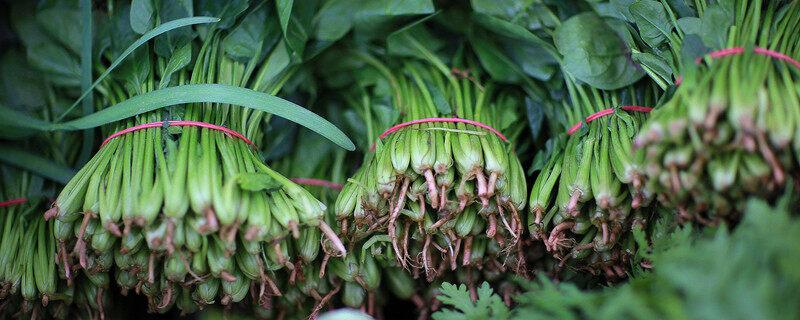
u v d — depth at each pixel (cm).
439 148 69
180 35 72
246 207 66
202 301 70
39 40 77
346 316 68
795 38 66
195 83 71
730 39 65
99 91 75
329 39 78
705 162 62
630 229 69
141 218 65
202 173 66
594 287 74
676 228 64
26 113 78
